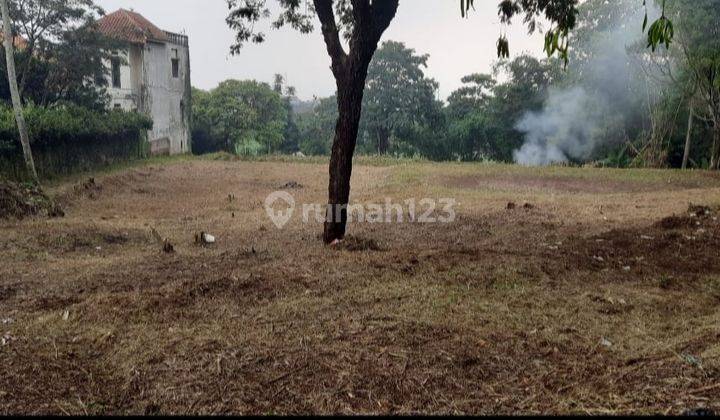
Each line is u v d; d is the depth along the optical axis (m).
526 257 5.66
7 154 12.71
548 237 7.30
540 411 2.65
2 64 17.89
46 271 5.59
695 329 3.71
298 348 3.35
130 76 27.70
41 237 7.27
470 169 20.16
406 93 39.75
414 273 5.05
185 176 18.92
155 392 2.85
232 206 11.76
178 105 32.06
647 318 3.99
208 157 27.97
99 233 7.83
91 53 20.75
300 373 3.03
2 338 3.60
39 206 9.73
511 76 38.91
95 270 5.61
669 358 3.21
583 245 6.50
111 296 4.38
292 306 4.14
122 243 7.54
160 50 29.77
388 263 5.37
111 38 22.25
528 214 9.66
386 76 39.66
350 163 6.87
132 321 3.88
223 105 38.56
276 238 7.71
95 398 2.82
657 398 2.72
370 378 2.97
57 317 4.02
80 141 18.19
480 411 2.67
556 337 3.56
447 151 42.31
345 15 8.48
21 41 21.47
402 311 4.02
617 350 3.39
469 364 3.17
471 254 5.78
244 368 3.09
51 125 15.24
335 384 2.91
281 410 2.67
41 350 3.41
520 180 17.02
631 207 10.46
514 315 3.96
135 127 24.41
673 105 24.64
